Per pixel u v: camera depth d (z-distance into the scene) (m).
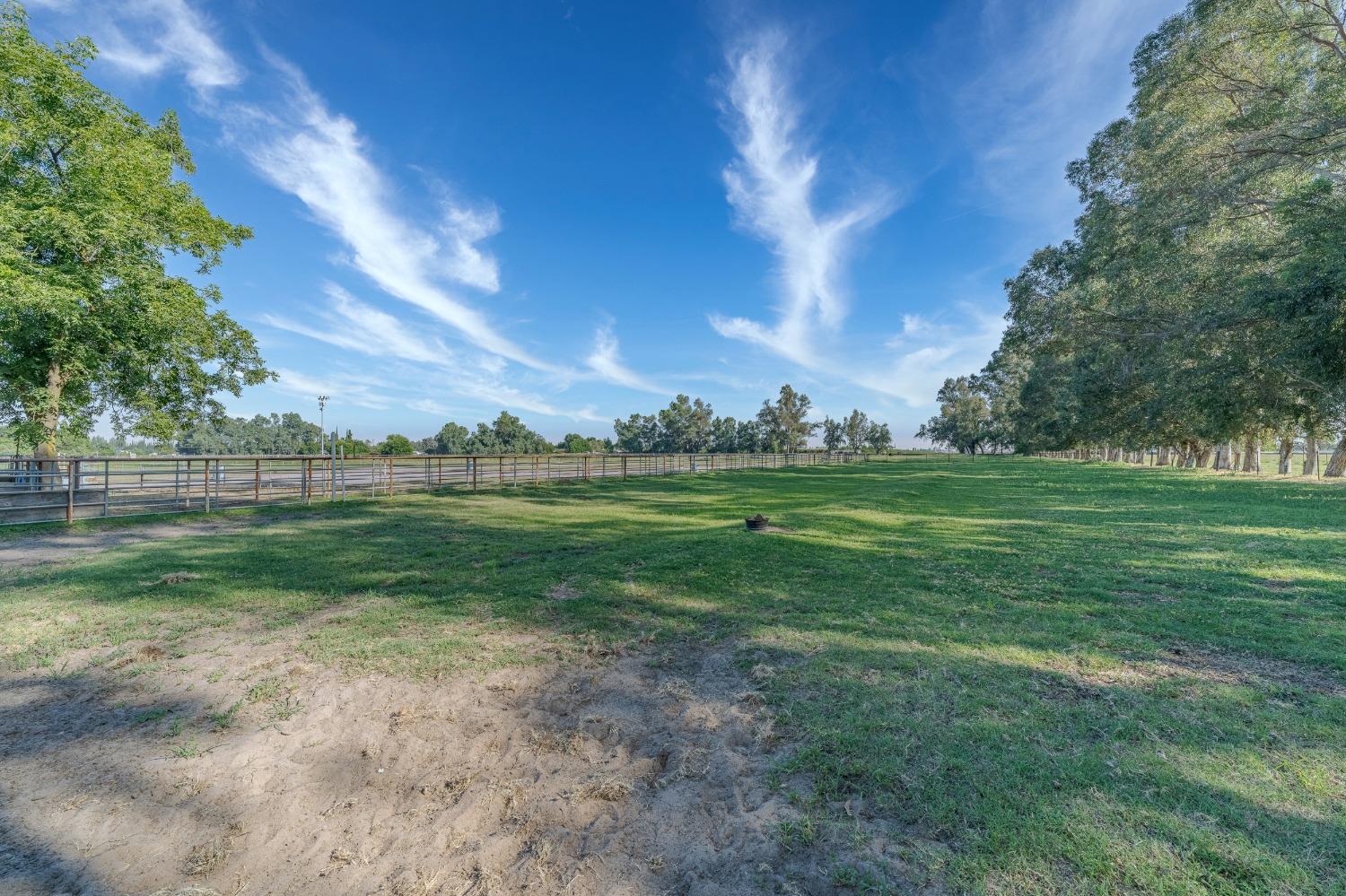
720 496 18.00
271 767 2.94
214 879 2.22
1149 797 2.41
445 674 4.00
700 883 2.09
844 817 2.38
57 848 2.38
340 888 2.16
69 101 13.64
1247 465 31.61
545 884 2.12
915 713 3.21
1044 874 2.02
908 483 22.42
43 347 12.75
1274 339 15.34
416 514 13.08
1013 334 26.02
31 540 9.44
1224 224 17.00
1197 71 16.95
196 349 15.80
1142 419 25.50
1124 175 19.25
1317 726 2.97
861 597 5.61
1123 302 20.20
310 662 4.23
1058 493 17.27
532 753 3.03
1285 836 2.15
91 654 4.43
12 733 3.27
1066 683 3.59
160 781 2.82
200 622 5.17
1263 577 6.25
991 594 5.70
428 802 2.66
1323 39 15.74
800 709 3.30
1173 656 4.03
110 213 12.53
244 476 23.16
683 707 3.45
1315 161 15.11
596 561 7.46
